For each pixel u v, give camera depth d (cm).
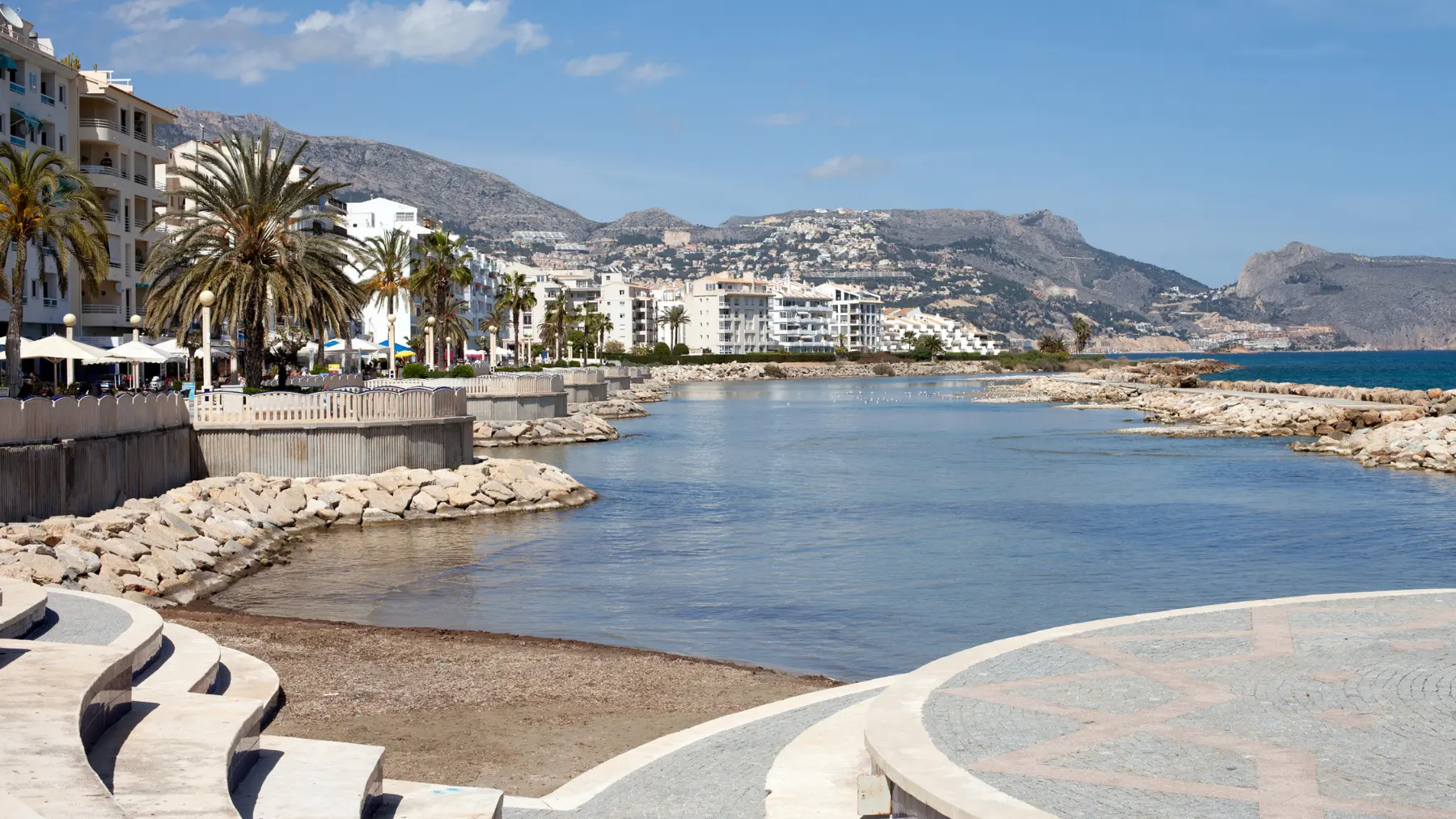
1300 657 1388
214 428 3944
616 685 1802
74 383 5159
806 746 1227
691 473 5641
